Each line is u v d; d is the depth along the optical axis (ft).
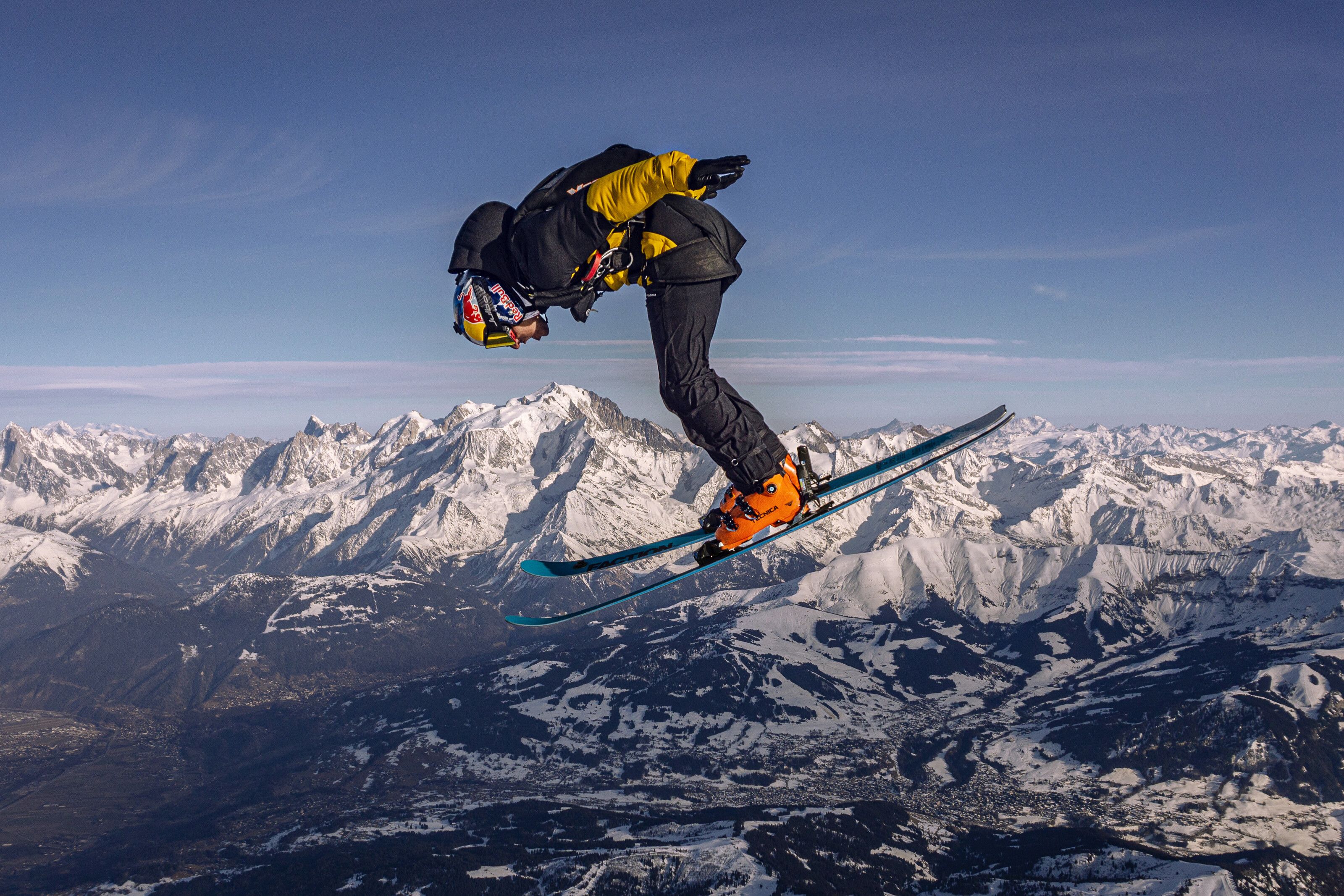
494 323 19.19
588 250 17.67
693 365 17.92
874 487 19.57
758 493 18.19
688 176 16.37
